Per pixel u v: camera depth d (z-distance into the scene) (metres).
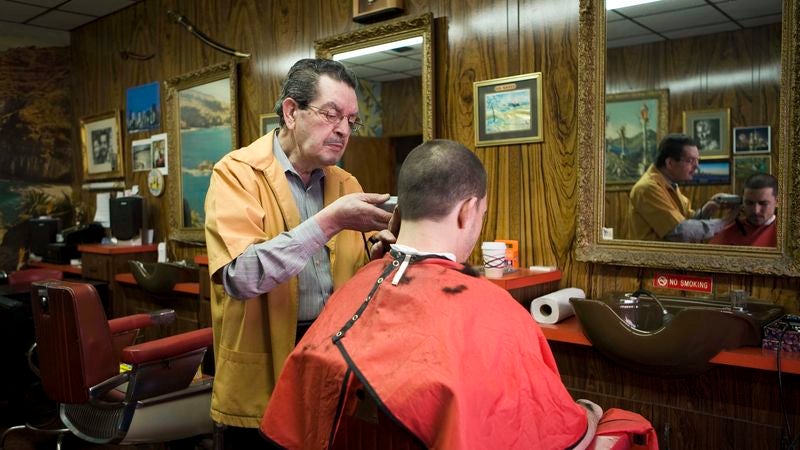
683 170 2.02
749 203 1.90
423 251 1.09
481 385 0.94
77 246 4.49
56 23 4.83
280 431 1.04
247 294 1.32
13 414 3.34
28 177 4.95
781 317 1.79
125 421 1.98
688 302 1.95
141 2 4.30
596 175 2.20
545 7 2.34
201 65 3.86
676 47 2.04
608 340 1.80
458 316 0.98
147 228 4.27
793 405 1.72
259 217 1.41
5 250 4.86
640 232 2.12
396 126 2.80
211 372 3.06
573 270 2.31
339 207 1.34
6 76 4.81
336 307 1.08
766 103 1.87
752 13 1.89
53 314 2.09
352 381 0.97
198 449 2.69
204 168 3.81
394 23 2.72
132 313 4.04
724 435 1.85
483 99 2.51
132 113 4.44
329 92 1.42
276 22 3.38
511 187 2.46
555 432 1.02
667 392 1.95
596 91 2.18
